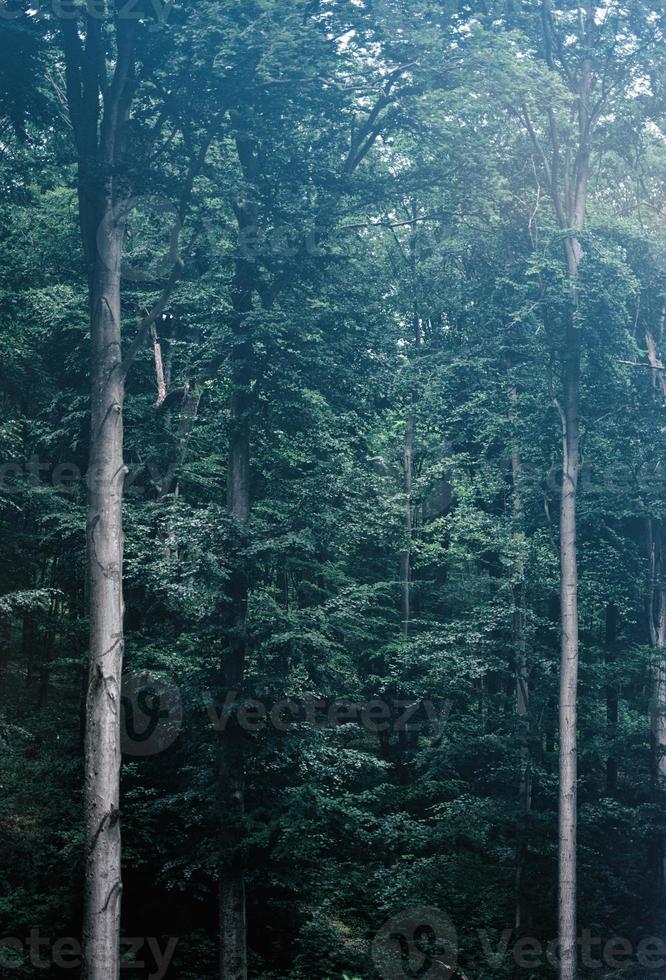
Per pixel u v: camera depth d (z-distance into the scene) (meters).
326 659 19.53
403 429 29.75
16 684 28.50
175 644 20.22
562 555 22.47
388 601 30.64
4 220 21.62
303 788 18.77
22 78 16.44
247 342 19.42
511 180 23.98
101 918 14.80
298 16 16.27
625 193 26.64
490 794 25.77
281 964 20.98
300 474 21.27
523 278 23.22
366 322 20.47
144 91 17.38
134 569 18.86
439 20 18.38
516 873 23.72
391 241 27.80
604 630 29.47
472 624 24.75
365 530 22.89
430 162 20.70
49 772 21.55
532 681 24.36
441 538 29.19
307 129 19.91
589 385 23.19
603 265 21.88
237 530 18.92
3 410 24.73
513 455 27.17
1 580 23.03
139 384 25.62
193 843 19.20
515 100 21.11
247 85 16.94
